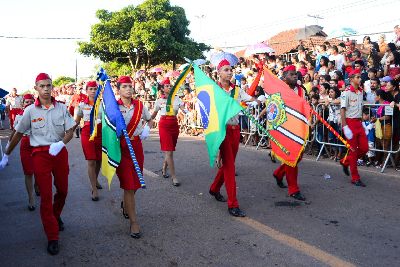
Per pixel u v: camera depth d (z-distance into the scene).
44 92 4.21
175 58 26.77
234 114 4.84
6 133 16.39
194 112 13.61
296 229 4.49
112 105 4.34
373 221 4.69
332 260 3.69
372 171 7.29
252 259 3.77
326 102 8.45
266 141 10.38
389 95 7.55
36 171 4.16
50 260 3.92
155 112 6.73
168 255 3.93
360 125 6.30
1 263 3.88
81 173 7.80
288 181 5.71
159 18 25.50
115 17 25.78
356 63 9.41
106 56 27.27
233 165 5.09
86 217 5.16
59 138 4.31
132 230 4.43
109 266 3.74
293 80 5.88
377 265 3.58
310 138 9.09
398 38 10.99
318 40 21.94
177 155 9.52
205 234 4.43
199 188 6.41
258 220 4.83
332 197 5.70
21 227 4.91
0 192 6.65
